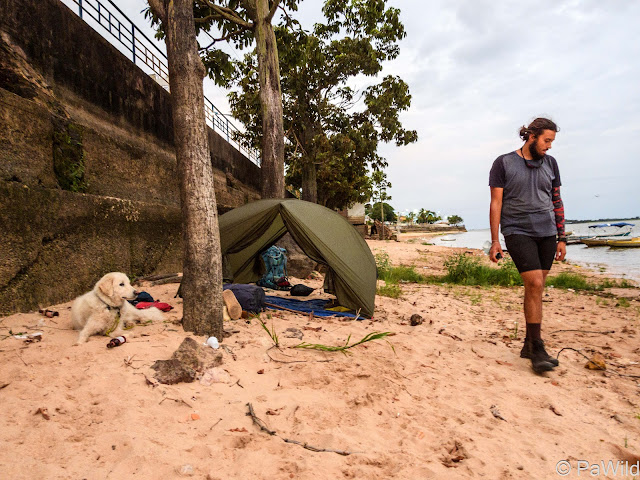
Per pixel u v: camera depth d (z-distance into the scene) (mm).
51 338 3973
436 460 2486
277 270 8453
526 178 4062
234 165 19641
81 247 5922
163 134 10883
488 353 4668
